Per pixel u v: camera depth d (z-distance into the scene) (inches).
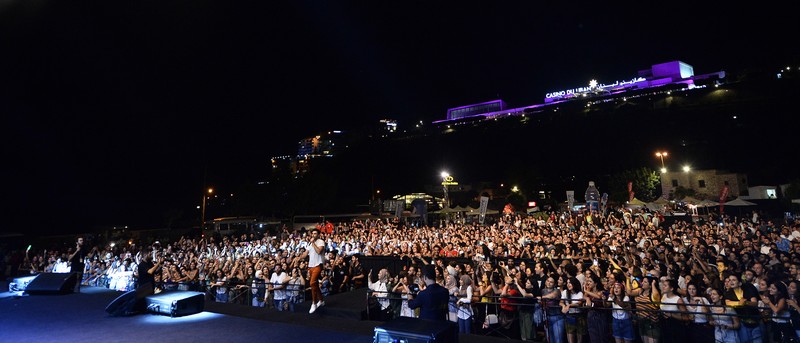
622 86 6318.9
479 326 389.4
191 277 566.9
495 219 1549.0
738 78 5083.7
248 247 877.8
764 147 3410.4
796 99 3981.3
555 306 354.0
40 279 407.8
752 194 2203.5
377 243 819.4
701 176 2418.8
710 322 296.0
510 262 526.0
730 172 2356.1
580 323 350.0
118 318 301.1
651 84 6082.7
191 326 278.7
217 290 536.7
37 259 762.2
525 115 5925.2
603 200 1176.8
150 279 335.3
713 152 3604.8
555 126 5196.9
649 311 294.4
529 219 1174.3
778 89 4379.9
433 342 187.8
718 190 2346.2
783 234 698.8
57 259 724.0
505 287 391.2
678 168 3065.9
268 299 474.0
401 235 930.1
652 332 315.3
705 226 818.2
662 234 736.3
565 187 3358.8
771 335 283.3
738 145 3585.1
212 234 1672.0
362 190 4178.2
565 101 6323.8
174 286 552.4
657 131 4439.0
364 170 4682.6
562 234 784.9
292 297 458.3
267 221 2025.1
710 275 369.1
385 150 5369.1
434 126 6752.0
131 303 313.0
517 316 380.5
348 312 327.9
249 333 261.9
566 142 4832.7
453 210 1565.0
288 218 2292.1
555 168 4328.3
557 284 390.6
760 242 565.9
